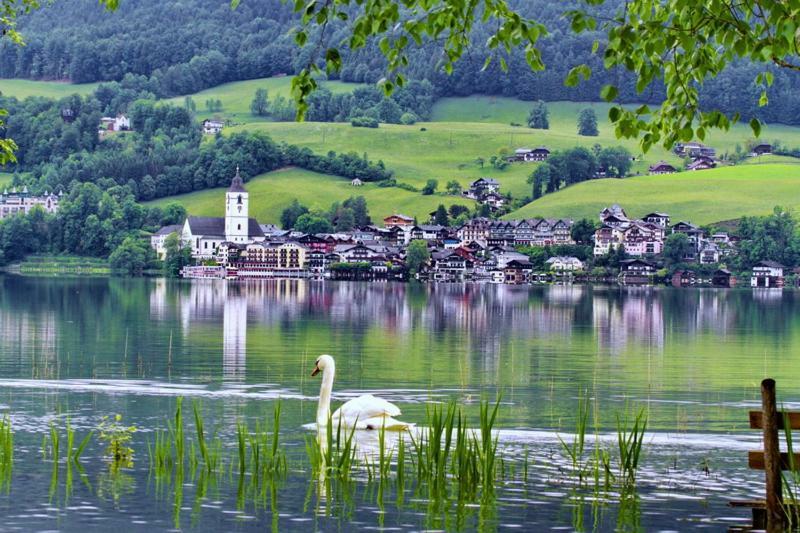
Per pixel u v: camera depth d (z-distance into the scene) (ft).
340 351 311.88
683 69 97.30
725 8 92.99
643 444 136.77
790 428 93.91
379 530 93.20
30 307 545.03
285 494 105.50
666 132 98.37
